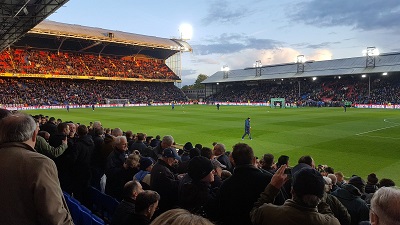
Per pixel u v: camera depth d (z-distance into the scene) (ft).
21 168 8.77
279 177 11.68
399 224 7.06
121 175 22.21
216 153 29.22
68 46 263.29
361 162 50.52
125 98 270.05
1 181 8.59
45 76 234.99
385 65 223.10
